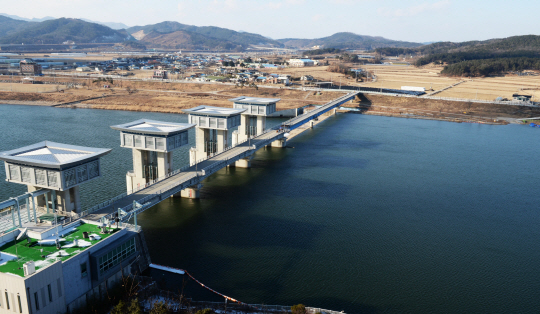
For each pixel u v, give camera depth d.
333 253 92.50
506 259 92.94
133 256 75.38
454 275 85.62
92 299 65.38
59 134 196.50
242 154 145.12
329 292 78.00
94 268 65.88
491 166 166.12
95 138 189.62
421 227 107.81
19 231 69.62
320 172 153.38
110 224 74.62
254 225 105.25
